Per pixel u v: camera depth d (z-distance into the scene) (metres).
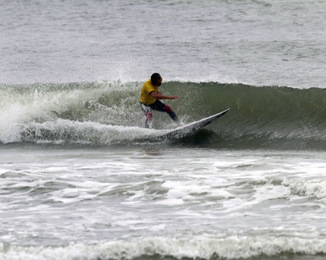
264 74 73.69
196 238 22.16
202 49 92.19
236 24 113.94
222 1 136.62
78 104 54.88
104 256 20.97
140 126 53.22
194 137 49.34
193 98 54.97
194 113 53.81
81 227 23.88
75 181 32.00
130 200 28.05
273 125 51.09
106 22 120.44
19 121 53.06
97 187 30.59
